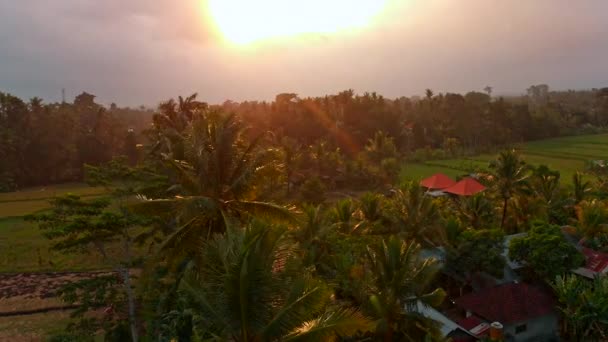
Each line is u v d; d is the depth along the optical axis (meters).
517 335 23.97
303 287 12.14
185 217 19.62
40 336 27.11
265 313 11.70
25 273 37.28
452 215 37.94
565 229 35.56
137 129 158.62
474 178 56.84
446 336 22.48
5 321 29.06
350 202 35.16
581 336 23.16
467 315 25.14
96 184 24.92
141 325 25.53
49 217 22.91
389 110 111.38
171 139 33.66
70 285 24.73
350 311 12.25
